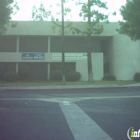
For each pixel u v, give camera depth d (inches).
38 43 1406.3
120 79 1284.4
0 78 1318.9
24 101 566.9
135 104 514.9
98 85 979.9
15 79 1230.9
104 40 1482.5
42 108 462.6
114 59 1325.0
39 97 648.4
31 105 502.6
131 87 953.5
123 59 1278.3
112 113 407.5
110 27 1326.3
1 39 1396.4
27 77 1378.0
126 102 547.2
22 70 1305.4
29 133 282.4
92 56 1321.4
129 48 1270.9
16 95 698.2
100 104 516.1
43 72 1407.5
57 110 439.2
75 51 1411.2
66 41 1412.4
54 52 1327.5
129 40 1270.9
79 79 1289.4
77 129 302.7
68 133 284.2
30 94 727.7
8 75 1224.8
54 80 1263.5
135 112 416.8
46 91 836.0
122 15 935.7
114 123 333.4
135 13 883.4
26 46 1398.9
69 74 1250.0
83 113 407.8
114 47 1325.0
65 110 438.9
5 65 1333.7
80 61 1309.1
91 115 390.3
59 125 323.0
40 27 1306.6
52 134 279.1
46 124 327.6
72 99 603.8
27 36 1357.0
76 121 347.6
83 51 1413.6
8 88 896.9
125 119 358.9
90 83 1066.7
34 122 339.3
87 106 488.1
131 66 1268.5
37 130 296.0
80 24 1280.8
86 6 1060.5
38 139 259.4
